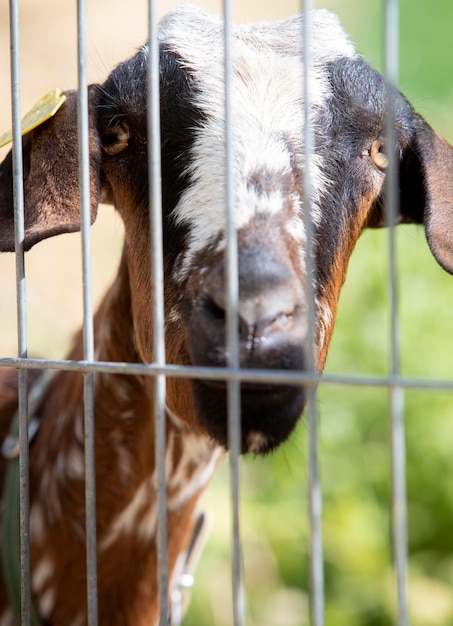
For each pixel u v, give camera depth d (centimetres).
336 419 612
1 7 1220
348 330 641
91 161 292
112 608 357
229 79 215
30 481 367
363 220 320
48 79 1101
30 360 256
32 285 811
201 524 394
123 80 306
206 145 287
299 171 281
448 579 559
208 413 259
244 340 241
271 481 607
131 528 351
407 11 1186
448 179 322
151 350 307
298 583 572
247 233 259
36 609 360
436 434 588
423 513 580
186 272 279
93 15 1280
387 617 542
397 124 315
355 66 310
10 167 315
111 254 888
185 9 333
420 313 646
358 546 559
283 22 330
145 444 345
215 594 561
